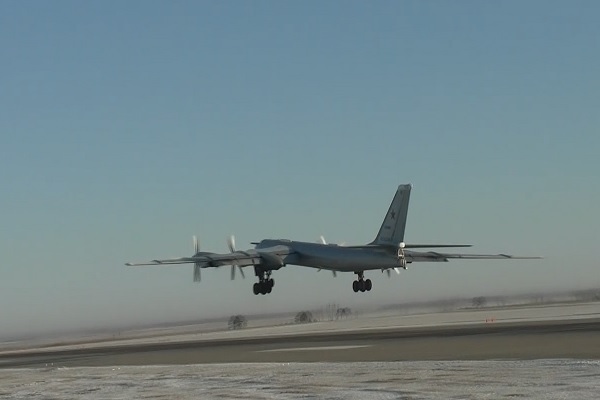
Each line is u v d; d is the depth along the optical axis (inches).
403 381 1731.1
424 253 4682.6
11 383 2338.8
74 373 2556.6
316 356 2568.9
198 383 1967.3
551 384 1537.9
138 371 2464.3
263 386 1808.6
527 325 3489.2
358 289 4719.5
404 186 4446.4
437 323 4392.2
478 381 1653.5
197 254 4471.0
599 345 2295.8
